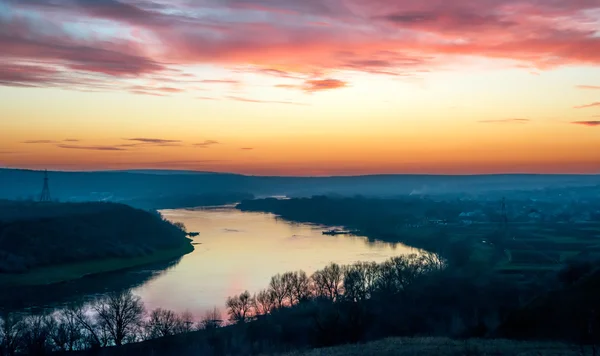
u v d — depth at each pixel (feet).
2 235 580.30
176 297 402.93
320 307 301.02
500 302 276.41
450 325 235.20
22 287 449.48
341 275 430.61
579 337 157.48
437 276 373.61
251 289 426.51
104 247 616.80
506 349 138.62
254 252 631.97
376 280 376.68
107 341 271.08
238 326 276.41
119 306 332.80
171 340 252.42
